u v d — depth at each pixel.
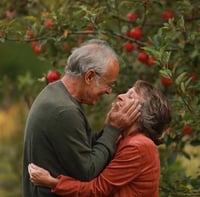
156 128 7.95
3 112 16.67
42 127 7.66
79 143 7.62
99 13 9.42
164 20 10.44
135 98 7.95
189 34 9.48
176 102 9.16
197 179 9.81
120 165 7.75
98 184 7.69
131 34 9.91
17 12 11.47
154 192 7.95
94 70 7.73
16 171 14.91
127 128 7.97
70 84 7.83
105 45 7.88
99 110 11.24
